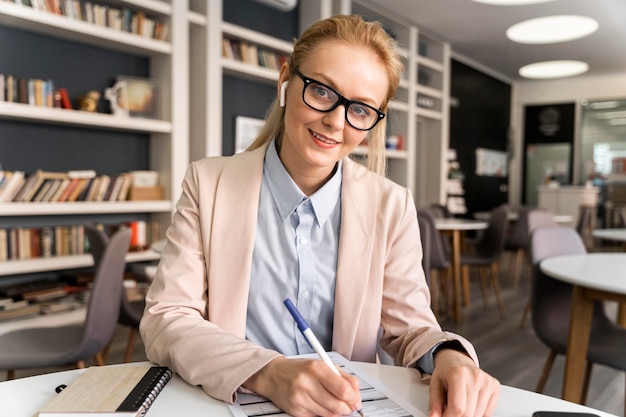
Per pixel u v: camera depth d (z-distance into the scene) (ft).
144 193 13.15
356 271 3.44
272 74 16.28
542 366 10.65
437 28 23.31
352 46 2.95
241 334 3.37
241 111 16.80
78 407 2.29
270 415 2.40
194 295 3.32
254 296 3.49
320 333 3.55
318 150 3.06
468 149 29.96
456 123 28.71
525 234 18.58
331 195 3.52
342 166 3.69
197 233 3.47
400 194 3.70
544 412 2.45
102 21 11.85
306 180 3.48
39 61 11.64
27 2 10.44
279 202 3.49
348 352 3.41
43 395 2.59
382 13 21.11
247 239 3.42
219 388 2.55
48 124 11.97
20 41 11.29
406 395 2.69
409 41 22.57
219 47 14.47
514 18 21.83
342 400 2.29
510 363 10.84
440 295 17.61
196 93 14.43
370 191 3.63
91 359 10.33
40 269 10.91
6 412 2.39
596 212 31.45
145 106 13.00
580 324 6.45
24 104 10.64
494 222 15.49
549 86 34.68
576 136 34.22
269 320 3.47
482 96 31.24
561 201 30.32
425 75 25.34
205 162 3.67
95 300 6.57
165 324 3.05
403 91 22.68
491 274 15.19
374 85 3.00
